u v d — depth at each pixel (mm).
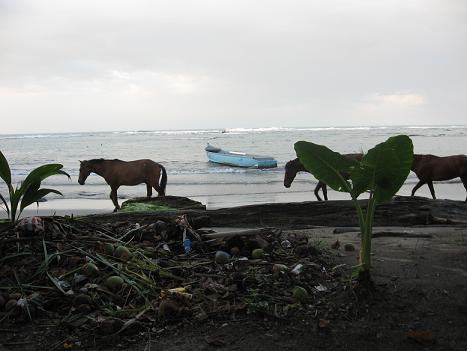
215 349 2645
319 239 5363
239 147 49875
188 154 39562
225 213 6941
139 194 16391
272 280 3443
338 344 2703
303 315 3037
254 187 17656
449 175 11875
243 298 3195
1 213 12039
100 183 19938
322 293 3377
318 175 3467
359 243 5086
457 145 41625
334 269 3838
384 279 3639
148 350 2643
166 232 4371
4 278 3334
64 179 21719
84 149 52219
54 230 3902
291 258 4031
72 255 3604
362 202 7297
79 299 3061
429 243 5020
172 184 18828
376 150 3100
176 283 3471
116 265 3500
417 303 3186
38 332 2834
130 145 60500
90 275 3371
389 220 6891
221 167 25781
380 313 3049
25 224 3775
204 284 3381
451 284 3506
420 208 7211
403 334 2797
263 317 3021
